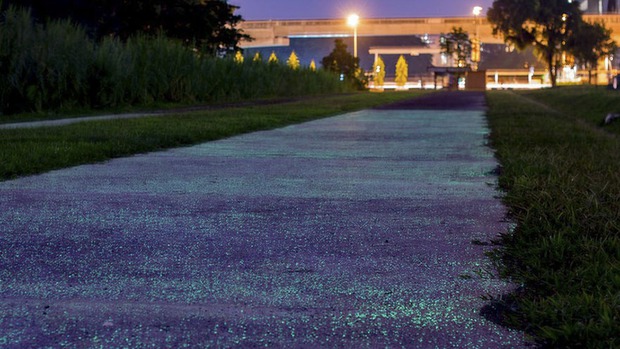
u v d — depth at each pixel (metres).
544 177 4.98
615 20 104.25
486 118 15.60
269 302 2.33
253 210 4.02
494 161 6.76
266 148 8.23
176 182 5.20
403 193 4.68
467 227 3.51
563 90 37.84
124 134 8.89
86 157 6.72
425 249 3.05
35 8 23.25
